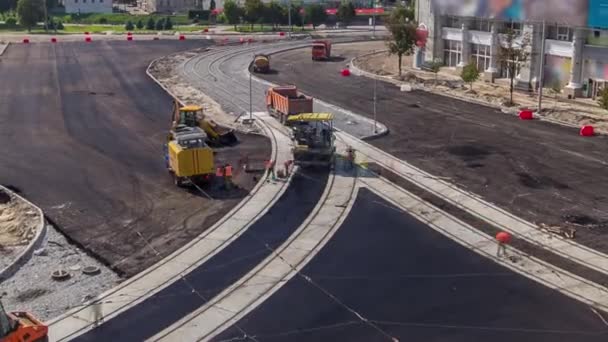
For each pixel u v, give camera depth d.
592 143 45.53
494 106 58.22
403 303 24.53
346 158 42.41
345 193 36.16
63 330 22.98
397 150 44.31
